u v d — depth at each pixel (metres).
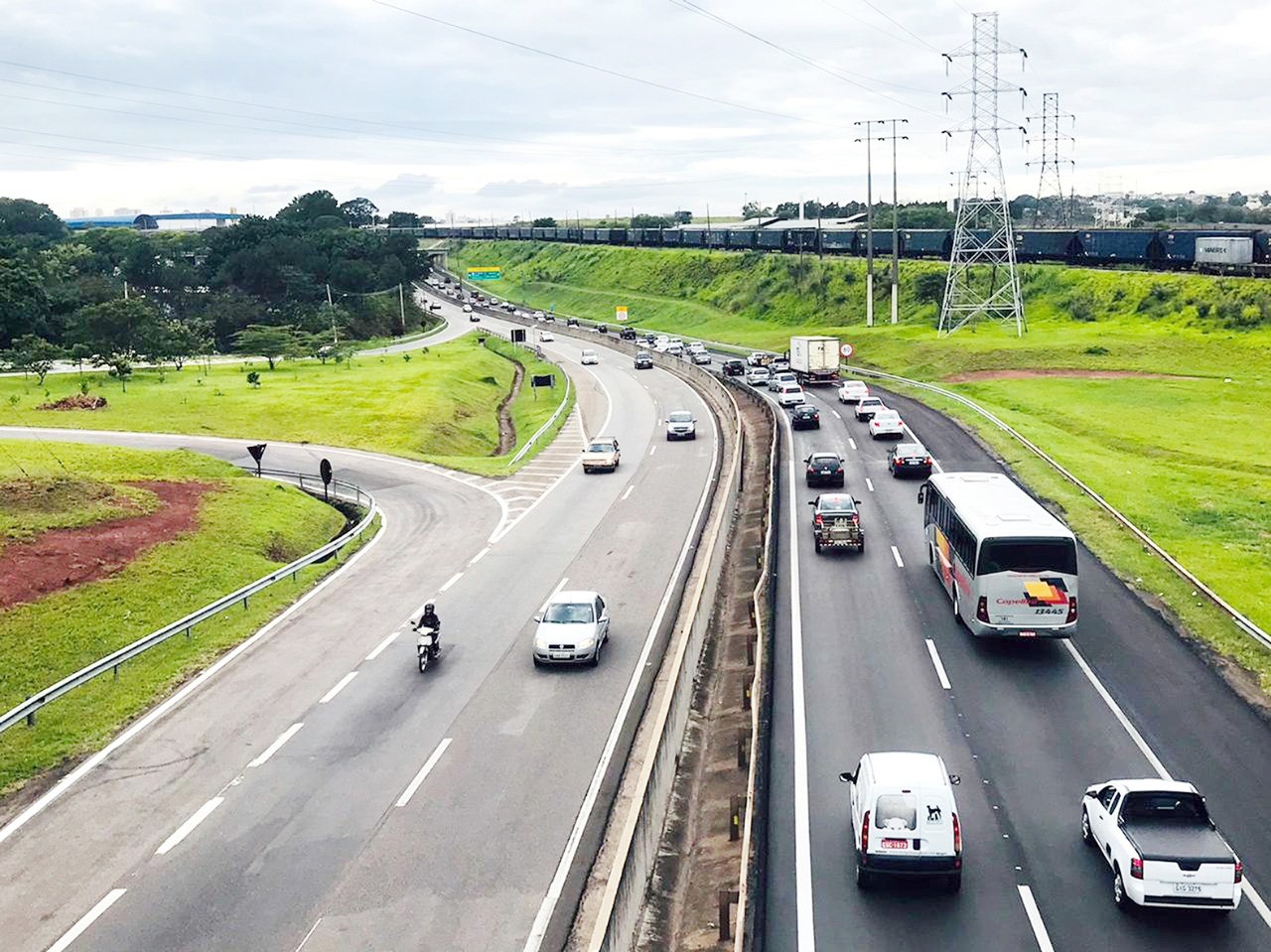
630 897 17.36
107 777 23.61
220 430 76.69
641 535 44.72
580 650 29.48
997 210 133.38
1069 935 17.09
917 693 27.20
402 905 18.31
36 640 32.19
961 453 57.88
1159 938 16.95
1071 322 106.31
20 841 20.91
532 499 53.16
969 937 17.14
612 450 60.66
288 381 99.25
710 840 21.22
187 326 118.19
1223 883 16.92
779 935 17.38
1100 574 37.03
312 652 31.64
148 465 57.22
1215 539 42.69
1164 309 100.38
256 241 197.12
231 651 31.92
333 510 54.31
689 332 159.25
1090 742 24.25
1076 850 19.77
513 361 130.38
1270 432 63.66
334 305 167.25
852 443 62.41
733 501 46.88
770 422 67.75
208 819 21.55
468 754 24.28
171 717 26.97
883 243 148.88
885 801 18.38
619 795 22.20
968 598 30.45
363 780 23.08
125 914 18.20
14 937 17.62
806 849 20.12
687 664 27.31
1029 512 31.17
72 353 100.06
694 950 17.81
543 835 20.62
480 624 33.81
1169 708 26.12
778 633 31.88
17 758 24.50
